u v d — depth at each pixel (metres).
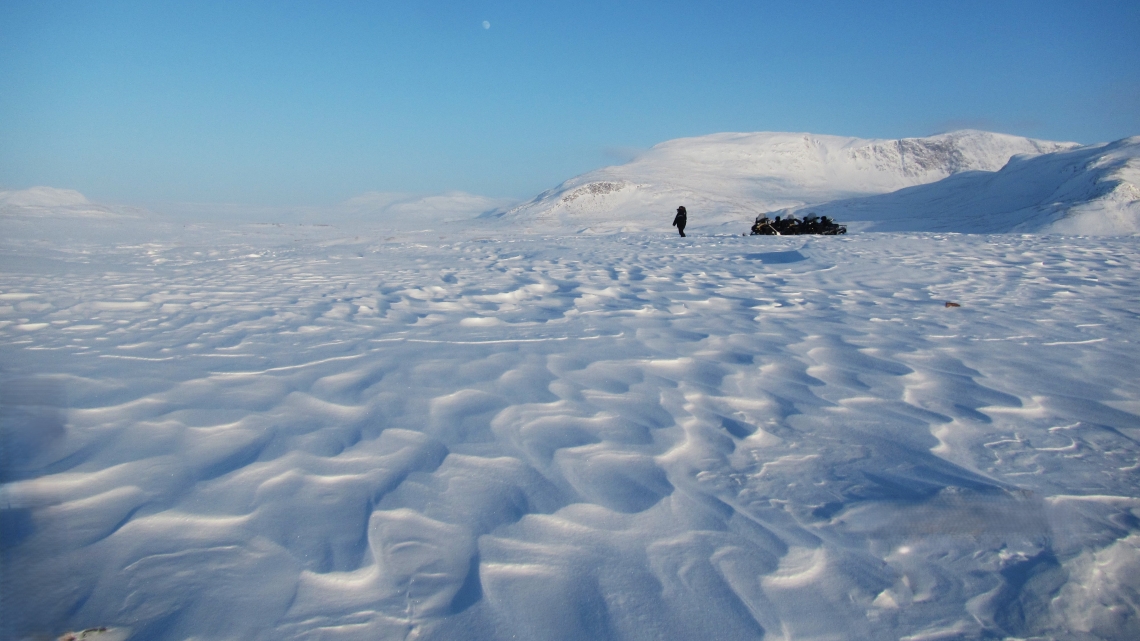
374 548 2.26
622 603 2.05
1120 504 2.71
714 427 3.44
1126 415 3.72
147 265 11.20
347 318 6.00
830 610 2.06
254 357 4.52
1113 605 2.13
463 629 1.91
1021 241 14.70
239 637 1.85
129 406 3.45
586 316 6.35
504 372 4.30
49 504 2.46
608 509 2.57
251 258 12.66
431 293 7.66
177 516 2.41
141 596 2.00
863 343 5.38
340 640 1.85
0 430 3.08
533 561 2.24
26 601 1.96
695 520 2.52
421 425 3.32
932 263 10.92
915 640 1.95
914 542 2.41
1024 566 2.29
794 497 2.72
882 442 3.29
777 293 8.07
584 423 3.43
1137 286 8.41
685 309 6.86
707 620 1.99
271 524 2.38
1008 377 4.44
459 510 2.53
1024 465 3.05
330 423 3.31
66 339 5.00
